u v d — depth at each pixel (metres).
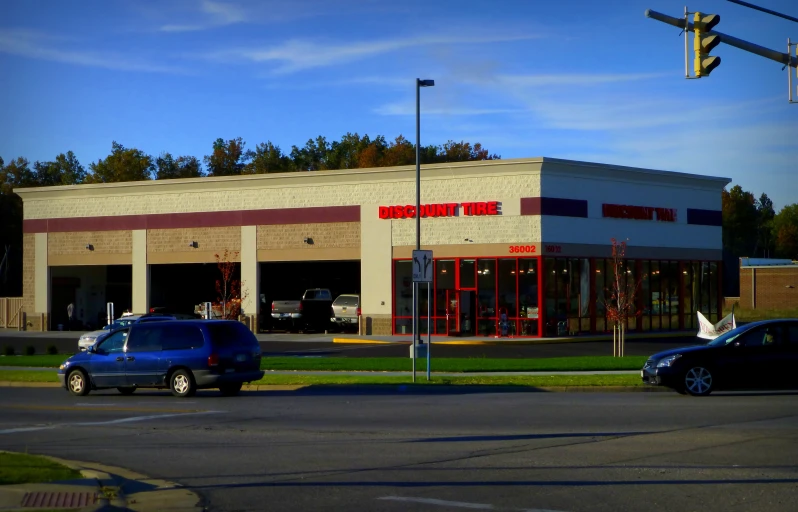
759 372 19.19
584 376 24.36
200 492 10.18
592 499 9.39
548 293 42.09
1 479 10.41
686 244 48.72
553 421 15.55
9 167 93.75
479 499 9.52
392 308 44.97
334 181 46.47
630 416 16.02
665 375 19.39
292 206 47.47
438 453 12.46
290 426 15.65
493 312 42.78
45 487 10.12
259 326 48.41
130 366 21.94
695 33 16.81
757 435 13.45
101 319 55.28
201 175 99.50
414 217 44.53
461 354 34.81
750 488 9.76
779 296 69.06
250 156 102.38
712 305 50.66
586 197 43.69
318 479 10.78
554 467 11.20
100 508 9.20
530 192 42.03
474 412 17.23
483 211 42.91
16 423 16.77
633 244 45.84
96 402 20.70
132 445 13.79
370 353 35.91
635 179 45.84
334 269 59.94
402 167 44.56
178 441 14.10
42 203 53.75
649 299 46.81
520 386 22.33
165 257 50.38
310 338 44.44
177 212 50.19
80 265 52.91
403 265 44.88
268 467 11.65
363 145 100.62
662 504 9.09
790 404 17.64
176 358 21.58
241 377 21.89
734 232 110.12
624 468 11.02
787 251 101.94
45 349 40.25
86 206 52.53
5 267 77.12
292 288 60.09
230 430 15.27
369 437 14.09
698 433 13.74
